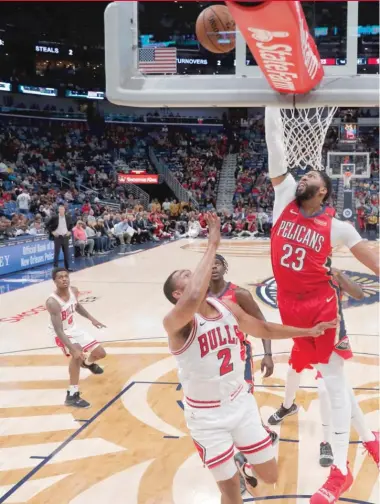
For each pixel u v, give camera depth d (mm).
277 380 5441
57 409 4871
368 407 4676
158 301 9234
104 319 8094
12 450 4078
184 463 3834
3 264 12414
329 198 3141
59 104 27688
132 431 4387
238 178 25609
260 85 2439
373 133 23359
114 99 2480
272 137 3195
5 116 25750
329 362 3172
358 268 12180
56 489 3512
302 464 3783
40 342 7020
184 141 27781
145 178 24281
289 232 3111
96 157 25859
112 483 3578
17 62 25719
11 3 22203
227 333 2629
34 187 21922
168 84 2451
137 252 15992
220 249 16438
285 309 3188
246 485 3398
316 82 2400
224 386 2641
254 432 2732
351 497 3352
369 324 7617
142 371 5844
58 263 14094
